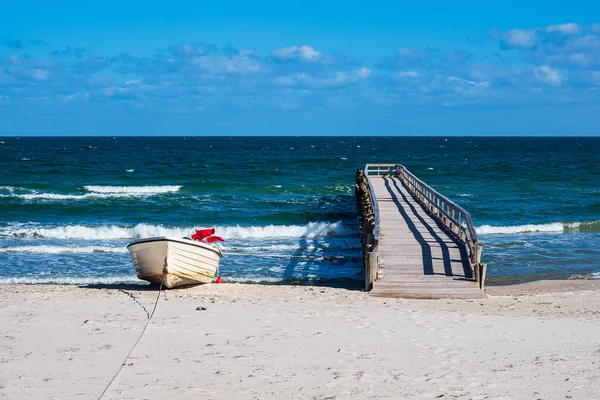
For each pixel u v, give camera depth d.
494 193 42.44
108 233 25.33
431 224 20.48
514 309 13.23
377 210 17.30
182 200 35.72
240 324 11.12
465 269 15.73
